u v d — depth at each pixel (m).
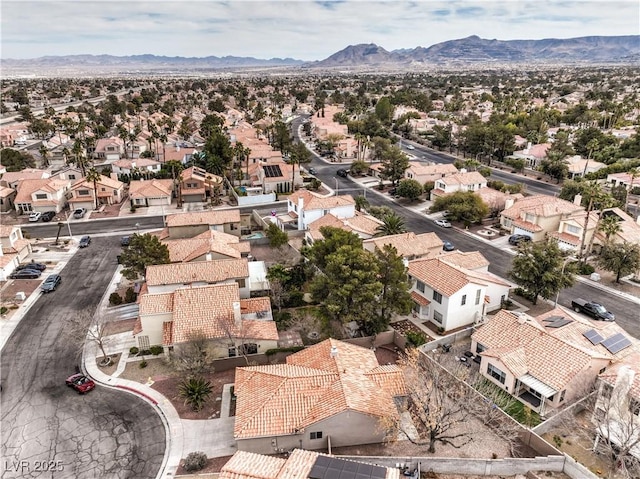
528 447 34.81
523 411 38.41
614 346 42.47
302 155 123.19
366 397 35.22
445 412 35.25
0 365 44.81
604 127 166.38
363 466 28.42
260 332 45.31
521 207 80.81
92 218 89.50
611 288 60.62
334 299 46.47
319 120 189.50
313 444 34.22
